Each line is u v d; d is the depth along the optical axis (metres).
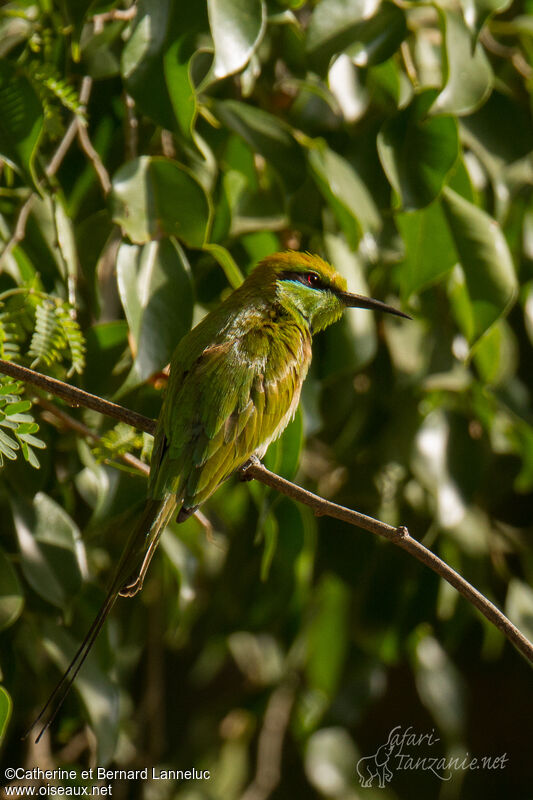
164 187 7.04
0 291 7.18
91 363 7.23
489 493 9.49
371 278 9.00
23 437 5.77
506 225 8.95
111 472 7.27
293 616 9.19
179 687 11.50
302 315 7.68
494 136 8.56
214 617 10.07
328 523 9.38
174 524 8.38
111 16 8.06
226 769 10.91
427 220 7.63
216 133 8.03
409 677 13.01
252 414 6.91
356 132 8.71
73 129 7.40
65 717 8.38
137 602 9.72
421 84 8.65
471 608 9.33
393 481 9.05
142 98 6.62
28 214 7.38
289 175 7.62
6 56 7.68
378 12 7.54
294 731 10.72
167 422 6.72
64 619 7.19
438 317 8.73
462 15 7.15
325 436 9.91
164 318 6.79
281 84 8.82
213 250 7.09
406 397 8.86
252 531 9.34
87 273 7.61
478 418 8.92
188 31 6.66
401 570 9.27
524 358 9.72
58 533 7.16
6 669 7.35
